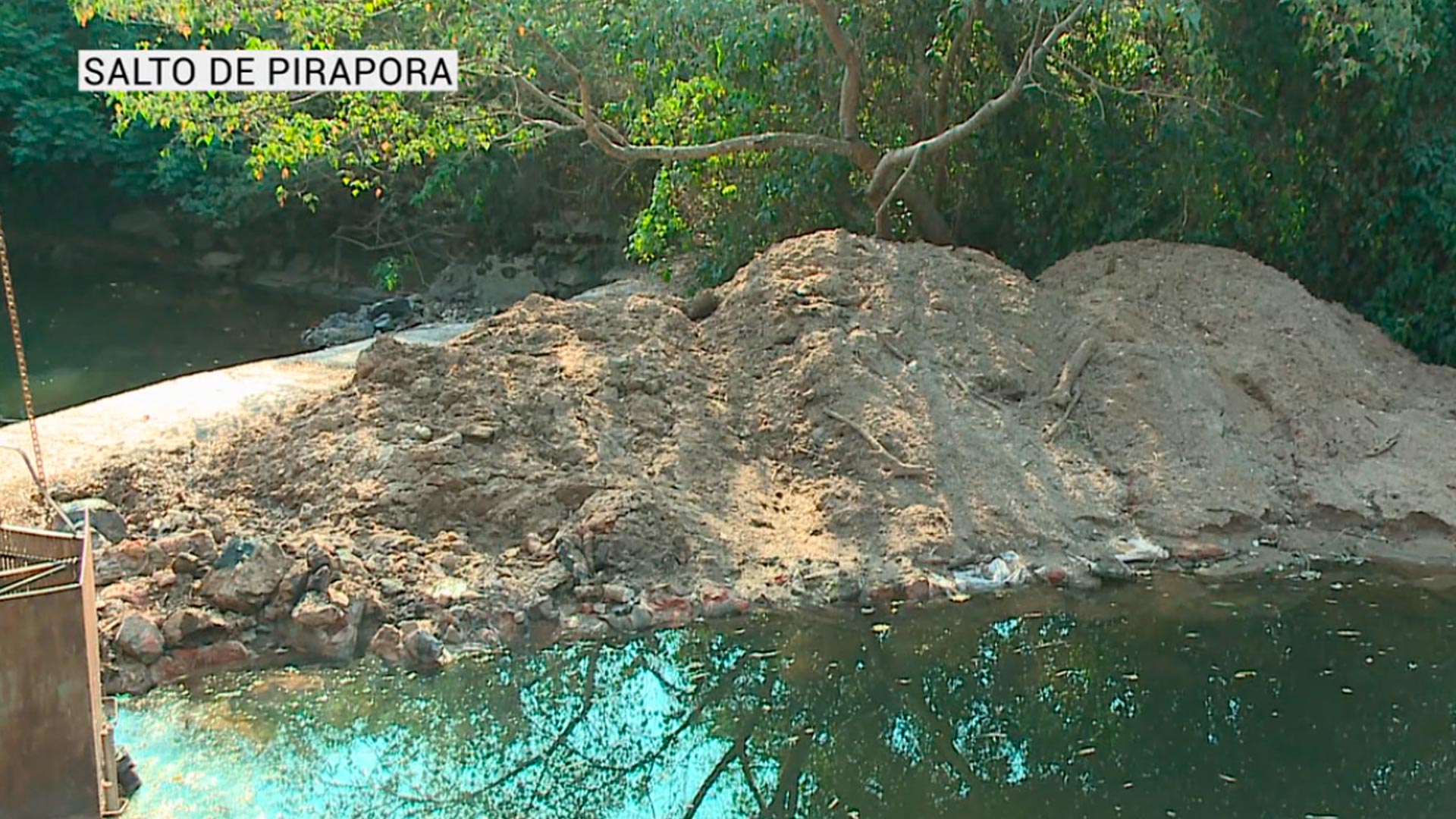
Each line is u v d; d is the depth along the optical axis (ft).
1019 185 41.96
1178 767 18.98
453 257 72.33
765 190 43.19
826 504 26.94
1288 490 28.53
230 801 17.93
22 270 76.59
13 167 77.56
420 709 20.62
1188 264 35.24
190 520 25.03
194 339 60.75
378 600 22.89
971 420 28.94
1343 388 31.83
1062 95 40.32
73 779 16.20
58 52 73.77
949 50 40.70
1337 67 36.65
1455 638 23.09
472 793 18.42
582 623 23.27
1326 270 38.99
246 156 69.77
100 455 28.53
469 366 29.01
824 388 28.99
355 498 25.70
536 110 49.55
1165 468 28.55
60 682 16.07
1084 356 31.14
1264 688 21.30
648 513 25.22
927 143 38.06
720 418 29.09
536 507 25.66
